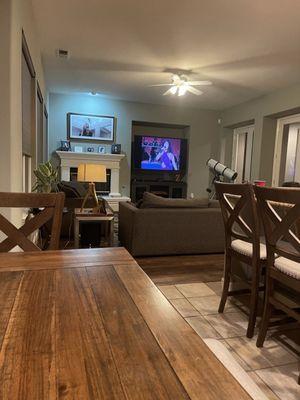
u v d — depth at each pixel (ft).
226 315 7.39
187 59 15.21
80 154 23.24
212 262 11.69
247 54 14.39
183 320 2.52
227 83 18.74
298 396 4.80
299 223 5.63
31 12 10.66
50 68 17.06
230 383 1.80
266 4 10.16
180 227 12.29
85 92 22.25
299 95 18.17
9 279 3.32
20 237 4.88
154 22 11.64
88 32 12.64
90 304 2.76
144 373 1.87
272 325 6.15
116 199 22.95
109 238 12.67
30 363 1.92
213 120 26.78
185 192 26.91
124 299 2.89
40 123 15.61
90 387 1.74
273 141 21.84
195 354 2.07
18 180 8.25
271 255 5.79
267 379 5.17
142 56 15.06
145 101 24.38
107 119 24.14
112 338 2.23
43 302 2.78
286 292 5.93
